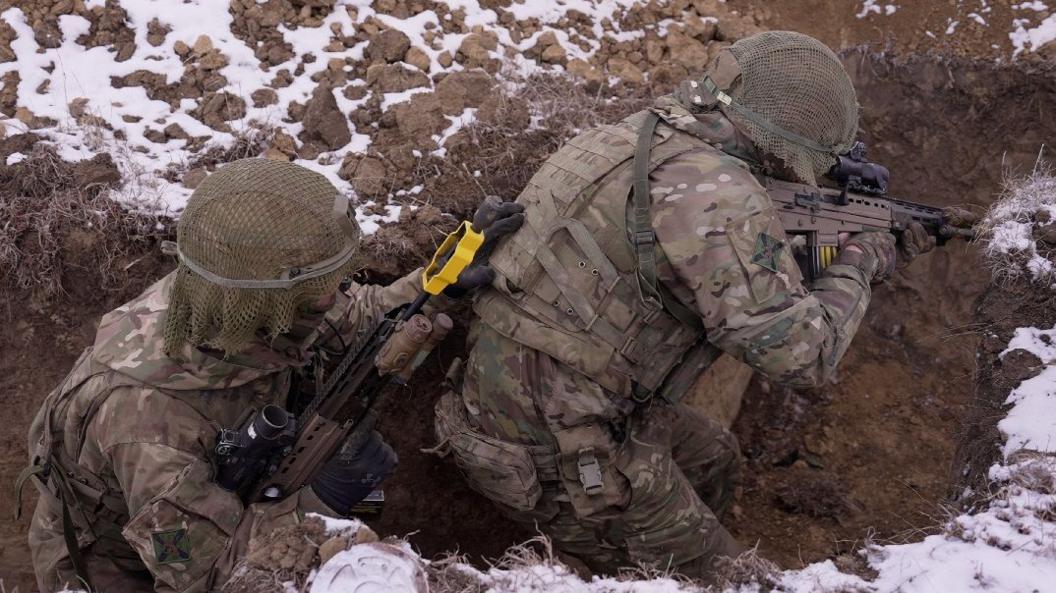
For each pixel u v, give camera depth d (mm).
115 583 3451
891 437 5715
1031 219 4457
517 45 5426
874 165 4094
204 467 2963
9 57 4992
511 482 3771
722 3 5980
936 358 5891
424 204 4707
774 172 3799
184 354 2986
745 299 3309
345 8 5363
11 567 4555
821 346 3420
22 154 4641
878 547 3348
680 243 3348
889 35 5887
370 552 2689
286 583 2805
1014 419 3809
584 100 5188
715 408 5512
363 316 3777
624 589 3029
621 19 5738
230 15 5246
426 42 5293
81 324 4578
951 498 3916
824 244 3912
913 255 4270
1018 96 5590
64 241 4508
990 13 5836
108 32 5172
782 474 5668
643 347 3580
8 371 4543
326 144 4902
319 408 3266
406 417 4801
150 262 4590
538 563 3078
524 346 3670
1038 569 3076
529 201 3736
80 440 3119
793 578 3205
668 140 3561
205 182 2936
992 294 4375
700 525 3906
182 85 5008
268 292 2863
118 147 4734
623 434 3760
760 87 3549
